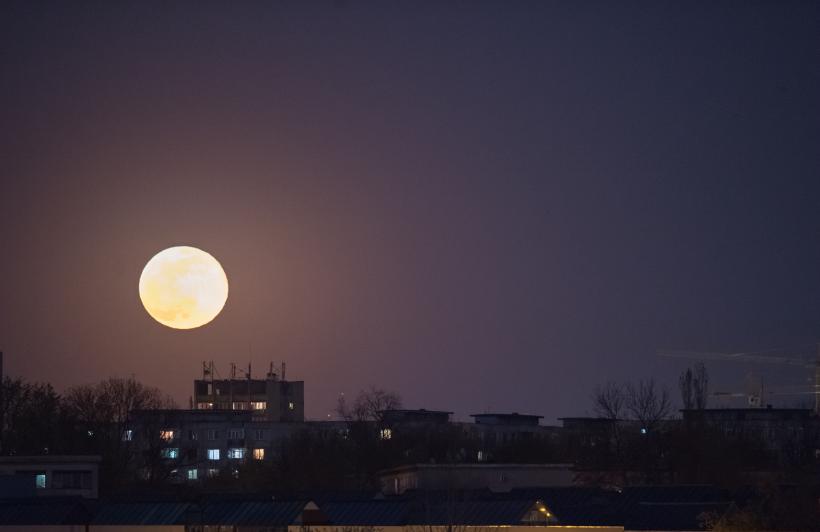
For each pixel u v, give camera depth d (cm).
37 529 18900
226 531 18362
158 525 18625
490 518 18062
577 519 18150
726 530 18062
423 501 18850
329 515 18262
